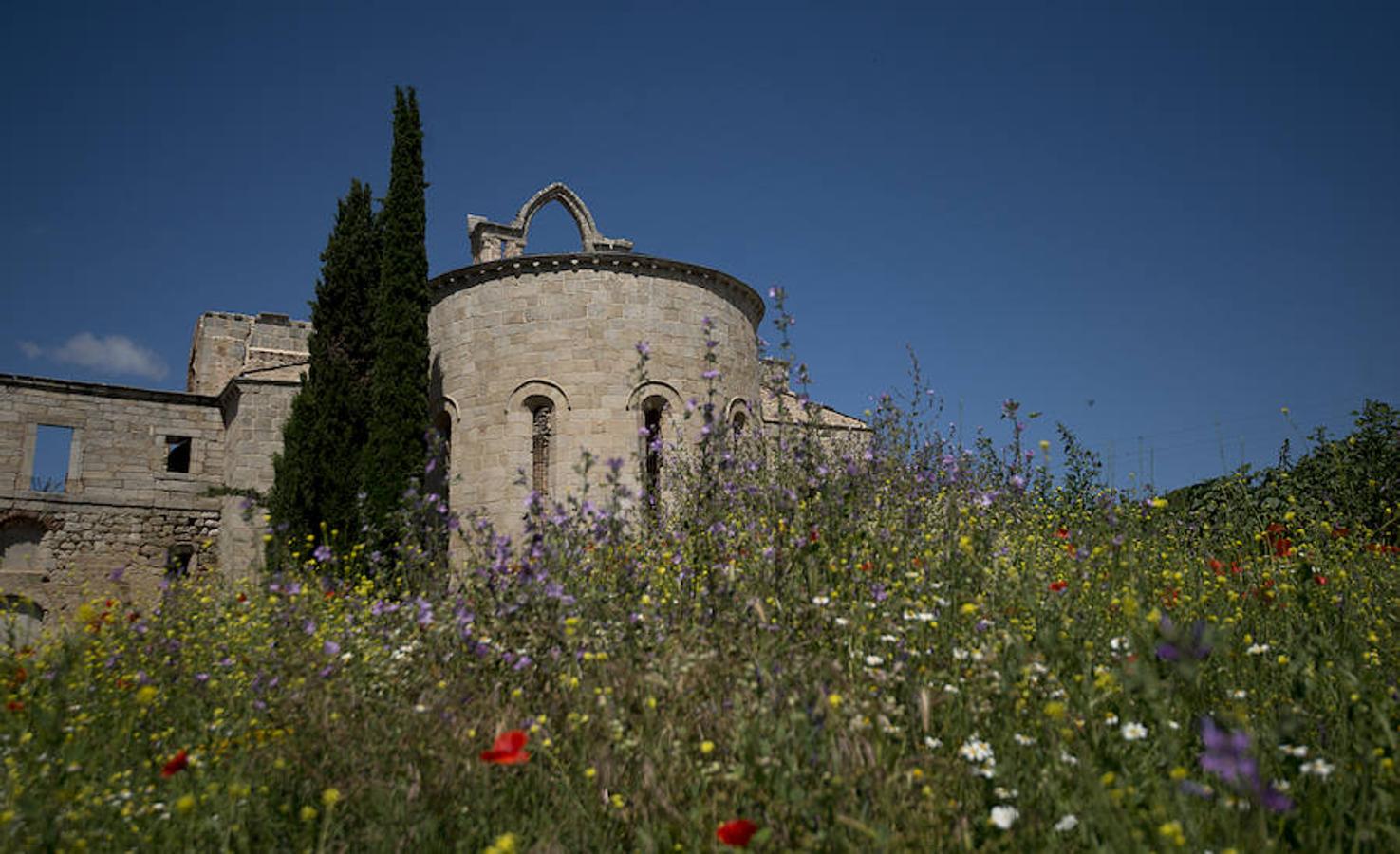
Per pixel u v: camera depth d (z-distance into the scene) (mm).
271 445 26688
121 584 8961
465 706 4777
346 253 23891
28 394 26281
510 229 28766
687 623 5492
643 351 7867
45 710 4953
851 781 3604
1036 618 5004
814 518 6094
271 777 4414
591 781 4207
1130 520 8281
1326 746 4035
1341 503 9984
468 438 22562
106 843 3924
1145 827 3352
